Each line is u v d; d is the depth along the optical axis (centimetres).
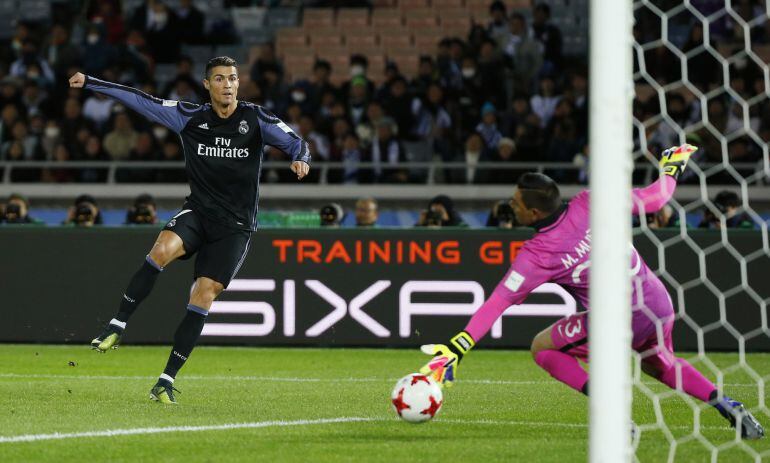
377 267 3681
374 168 5409
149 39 6322
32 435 1897
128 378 2856
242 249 2331
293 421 2108
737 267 3647
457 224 3953
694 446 1869
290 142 2312
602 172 1384
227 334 3703
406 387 1894
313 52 6322
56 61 5972
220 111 2291
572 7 6600
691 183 5241
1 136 5631
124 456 1725
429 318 3672
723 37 6144
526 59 5809
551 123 5347
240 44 6638
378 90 5584
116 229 3716
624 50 1392
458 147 5519
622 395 1365
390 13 6575
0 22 6888
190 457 1722
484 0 6612
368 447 1827
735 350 3672
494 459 1733
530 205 1872
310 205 5381
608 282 1373
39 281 3731
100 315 3712
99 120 5725
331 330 3688
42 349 3612
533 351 1975
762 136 5281
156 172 5481
